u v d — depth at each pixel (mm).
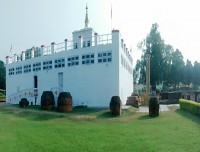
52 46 35156
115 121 20938
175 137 14602
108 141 14047
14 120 21219
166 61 56812
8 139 14320
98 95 29297
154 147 12758
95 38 30047
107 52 29047
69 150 12617
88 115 23734
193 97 43188
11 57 45656
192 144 13055
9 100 43312
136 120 21375
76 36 37469
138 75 62469
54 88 33656
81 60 31094
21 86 41250
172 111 26719
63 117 22781
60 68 33656
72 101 29281
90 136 15109
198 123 18328
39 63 37250
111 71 28609
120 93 29188
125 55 35406
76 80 31391
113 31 28734
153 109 23156
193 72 68562
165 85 61781
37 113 24938
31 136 15055
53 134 15617
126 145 13258
